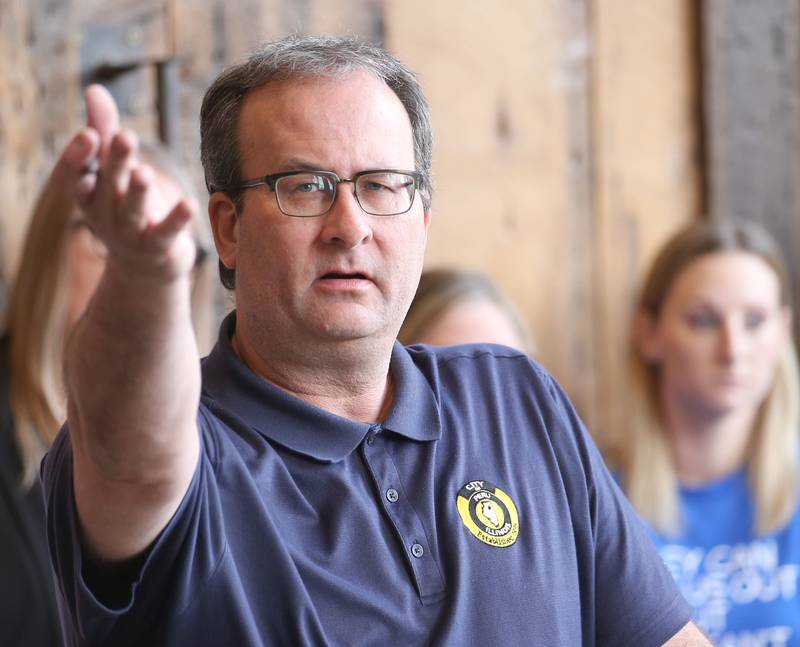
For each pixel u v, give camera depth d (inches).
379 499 181.2
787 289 386.9
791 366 381.1
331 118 175.9
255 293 180.2
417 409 191.0
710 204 437.7
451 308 302.8
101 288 134.6
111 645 155.9
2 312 342.6
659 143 434.6
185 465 147.0
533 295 416.5
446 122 402.0
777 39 444.8
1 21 343.0
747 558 369.1
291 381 185.8
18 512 283.7
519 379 208.4
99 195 125.5
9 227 343.6
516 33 412.8
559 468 200.1
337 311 175.9
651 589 206.8
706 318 375.6
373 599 172.1
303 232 174.7
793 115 447.2
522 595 182.9
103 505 146.8
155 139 360.2
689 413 374.3
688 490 374.3
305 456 179.5
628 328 427.8
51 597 281.0
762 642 362.6
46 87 348.8
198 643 159.6
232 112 183.2
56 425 295.1
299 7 378.3
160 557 153.7
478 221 407.2
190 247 132.7
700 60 438.0
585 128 424.8
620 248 429.7
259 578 167.2
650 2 431.8
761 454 373.4
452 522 183.3
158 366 137.5
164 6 361.4
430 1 398.3
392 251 177.3
